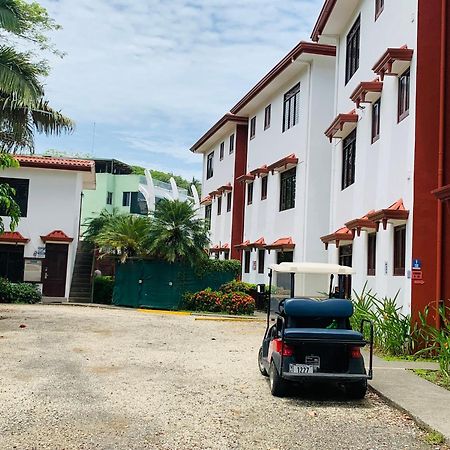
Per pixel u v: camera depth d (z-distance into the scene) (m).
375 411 8.02
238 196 30.59
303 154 22.48
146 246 23.56
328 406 8.23
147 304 23.95
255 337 15.83
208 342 14.38
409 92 13.48
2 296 24.30
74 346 12.76
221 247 31.73
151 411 7.50
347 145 19.09
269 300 10.72
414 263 12.51
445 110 12.70
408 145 13.24
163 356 11.92
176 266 23.83
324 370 8.57
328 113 22.25
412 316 12.42
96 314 20.58
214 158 35.91
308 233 21.86
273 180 25.47
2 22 17.64
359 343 8.43
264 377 10.09
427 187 12.62
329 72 22.39
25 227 26.17
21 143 21.58
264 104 27.75
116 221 26.17
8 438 6.16
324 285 17.53
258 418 7.39
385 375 10.21
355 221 14.79
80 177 28.02
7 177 26.14
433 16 12.95
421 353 12.12
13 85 17.88
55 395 8.15
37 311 20.75
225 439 6.42
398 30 14.48
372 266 15.86
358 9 18.33
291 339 8.40
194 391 8.77
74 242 27.00
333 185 20.05
